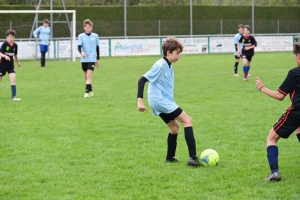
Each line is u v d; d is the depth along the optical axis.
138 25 50.03
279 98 8.47
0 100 18.72
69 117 15.05
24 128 13.46
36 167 9.64
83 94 20.30
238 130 13.02
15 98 18.83
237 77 26.22
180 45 9.40
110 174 9.16
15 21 46.97
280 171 9.23
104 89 21.86
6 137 12.38
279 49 48.75
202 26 51.47
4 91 21.41
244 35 23.98
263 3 55.56
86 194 8.03
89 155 10.59
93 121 14.38
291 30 53.06
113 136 12.43
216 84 23.09
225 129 13.16
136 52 44.94
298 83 8.29
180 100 18.20
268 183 8.49
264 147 11.18
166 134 12.65
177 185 8.45
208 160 9.56
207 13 53.94
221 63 35.88
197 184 8.50
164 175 9.04
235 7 54.56
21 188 8.38
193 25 51.31
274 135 8.70
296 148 11.10
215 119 14.55
